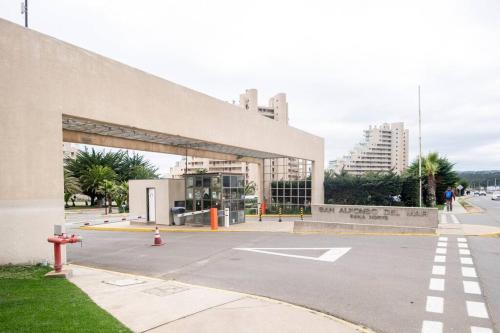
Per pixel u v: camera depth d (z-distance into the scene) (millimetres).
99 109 13234
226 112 21078
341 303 7414
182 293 7871
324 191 35562
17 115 10453
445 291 8141
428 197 39000
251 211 36156
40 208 10867
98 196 66188
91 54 12969
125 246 16062
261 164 34094
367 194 34500
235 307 6871
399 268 10359
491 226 19203
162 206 24188
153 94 15859
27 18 12211
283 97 122875
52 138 11352
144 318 6188
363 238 16266
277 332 5668
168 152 22969
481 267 10312
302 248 14000
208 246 15125
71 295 7301
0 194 10078
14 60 10422
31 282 8484
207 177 23141
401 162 153250
